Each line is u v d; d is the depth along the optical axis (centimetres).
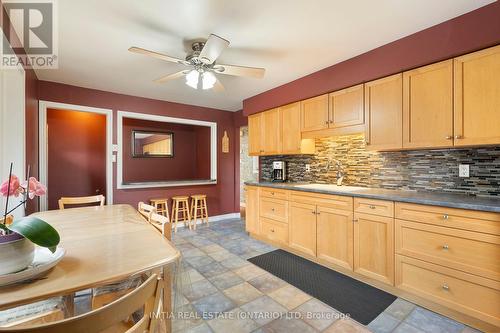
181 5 170
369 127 250
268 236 345
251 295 212
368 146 251
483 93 181
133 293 75
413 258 197
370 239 226
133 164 529
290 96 331
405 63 217
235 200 532
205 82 233
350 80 260
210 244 347
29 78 259
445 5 173
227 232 409
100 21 189
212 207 498
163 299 130
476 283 166
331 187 296
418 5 173
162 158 568
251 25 197
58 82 329
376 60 238
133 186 394
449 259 178
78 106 346
